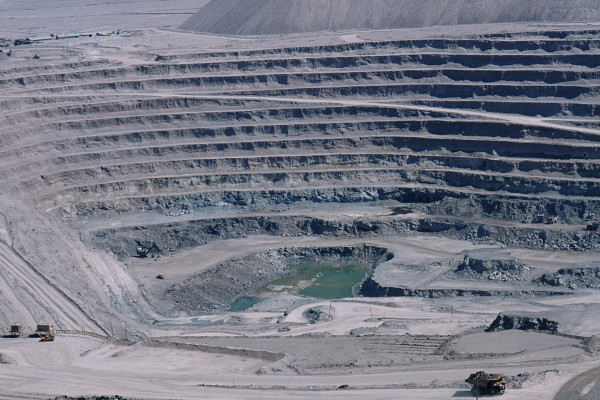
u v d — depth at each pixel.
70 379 172.75
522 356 170.88
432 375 160.50
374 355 188.38
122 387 166.00
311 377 166.25
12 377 174.00
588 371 151.62
